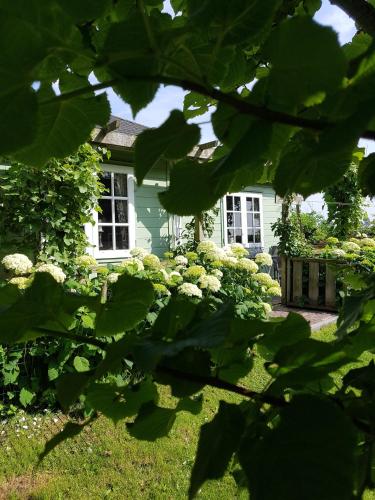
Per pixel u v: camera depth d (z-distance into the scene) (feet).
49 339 10.89
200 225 25.41
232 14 1.38
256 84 1.43
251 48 2.88
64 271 17.04
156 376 1.66
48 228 17.15
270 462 1.26
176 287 14.70
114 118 20.63
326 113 1.32
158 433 1.97
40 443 9.71
